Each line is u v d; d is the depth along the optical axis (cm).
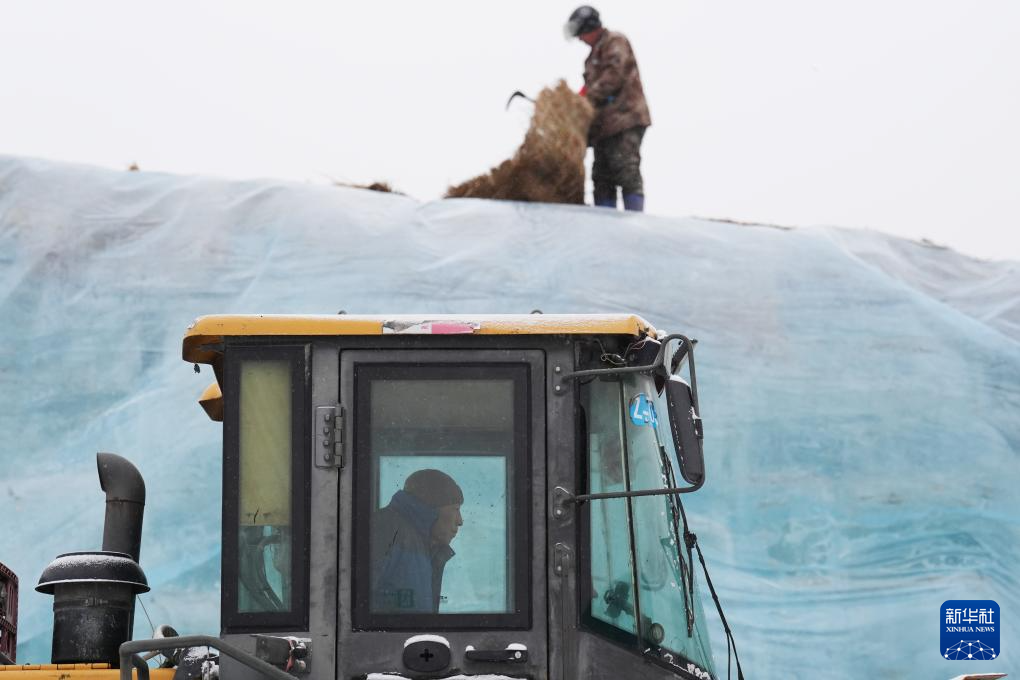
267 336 2041
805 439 5959
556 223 6506
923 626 5438
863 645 5391
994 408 6084
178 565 5328
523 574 1994
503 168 6794
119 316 6047
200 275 6206
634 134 6794
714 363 6138
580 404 2044
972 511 5812
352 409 2030
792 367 6162
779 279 6475
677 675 1998
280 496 2009
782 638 5369
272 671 1923
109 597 2255
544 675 1973
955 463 5931
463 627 1978
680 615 2023
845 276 6538
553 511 2009
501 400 2038
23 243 6188
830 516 5772
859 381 6153
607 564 2020
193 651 2031
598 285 6284
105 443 5691
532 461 2022
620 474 2042
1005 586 5562
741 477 5869
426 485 2016
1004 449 6000
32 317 5997
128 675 1878
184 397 5847
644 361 2025
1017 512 5816
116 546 2448
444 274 6259
